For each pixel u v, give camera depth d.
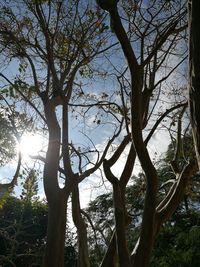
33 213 35.94
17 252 33.53
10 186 16.47
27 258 33.22
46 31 14.20
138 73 7.18
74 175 12.46
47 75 13.97
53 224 12.02
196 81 4.13
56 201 12.18
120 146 12.41
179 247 30.89
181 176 11.98
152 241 8.30
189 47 4.26
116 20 6.82
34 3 14.60
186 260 29.67
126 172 12.23
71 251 36.09
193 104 4.15
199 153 4.09
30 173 16.75
